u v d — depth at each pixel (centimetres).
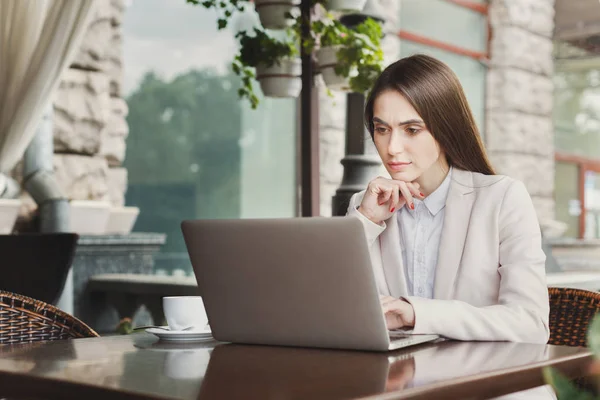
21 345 183
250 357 159
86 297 530
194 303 192
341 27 398
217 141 710
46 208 504
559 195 1134
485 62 1039
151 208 659
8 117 437
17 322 221
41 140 513
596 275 493
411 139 207
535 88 1080
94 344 183
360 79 395
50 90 436
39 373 143
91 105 564
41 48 434
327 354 161
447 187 219
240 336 178
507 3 1036
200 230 176
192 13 688
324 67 400
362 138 420
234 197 720
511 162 1045
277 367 146
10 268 348
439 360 151
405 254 221
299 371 141
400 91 205
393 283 214
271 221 166
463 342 177
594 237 1170
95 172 565
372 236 209
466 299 205
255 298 173
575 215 1152
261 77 414
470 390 133
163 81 670
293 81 413
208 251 176
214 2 427
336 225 158
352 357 157
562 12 1091
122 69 625
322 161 801
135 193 648
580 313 225
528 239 202
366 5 419
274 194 757
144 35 656
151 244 569
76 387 134
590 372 80
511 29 1040
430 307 179
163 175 670
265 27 411
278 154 761
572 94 1133
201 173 698
